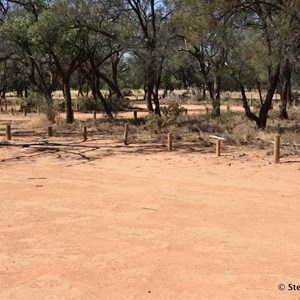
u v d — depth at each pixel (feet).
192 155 45.62
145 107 139.54
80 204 28.66
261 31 60.03
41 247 21.35
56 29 75.61
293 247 20.83
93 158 45.01
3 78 159.74
